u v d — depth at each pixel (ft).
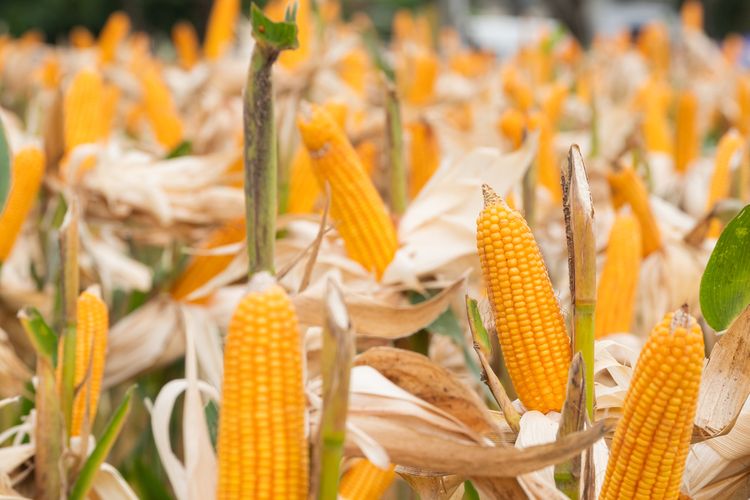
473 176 6.00
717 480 4.62
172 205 7.16
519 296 4.37
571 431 4.14
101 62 15.23
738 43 21.88
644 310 6.84
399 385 4.27
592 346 4.30
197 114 11.93
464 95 13.91
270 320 3.89
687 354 3.93
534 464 4.04
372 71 15.66
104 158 7.27
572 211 4.25
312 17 12.48
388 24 34.99
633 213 6.79
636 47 24.48
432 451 4.13
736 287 4.58
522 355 4.39
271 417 3.90
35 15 34.09
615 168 6.86
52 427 4.49
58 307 6.55
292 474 3.94
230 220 7.07
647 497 4.10
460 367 6.63
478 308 4.74
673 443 4.03
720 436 4.48
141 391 6.89
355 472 4.80
